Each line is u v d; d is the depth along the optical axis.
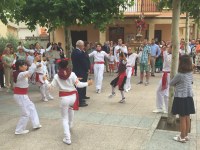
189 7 5.43
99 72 6.87
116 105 5.67
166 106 5.11
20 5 6.11
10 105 5.77
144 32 14.07
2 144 3.80
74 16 7.31
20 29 18.27
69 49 8.20
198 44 10.52
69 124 4.17
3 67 7.61
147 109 5.37
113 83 6.16
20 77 4.06
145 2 13.37
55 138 3.96
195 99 6.18
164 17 13.77
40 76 6.02
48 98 6.25
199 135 4.03
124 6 8.10
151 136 3.99
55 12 7.06
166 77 5.00
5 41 12.33
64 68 3.87
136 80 8.73
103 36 14.38
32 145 3.75
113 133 4.12
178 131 4.21
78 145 3.73
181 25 13.89
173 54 4.38
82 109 5.36
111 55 9.85
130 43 13.56
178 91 3.69
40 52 8.11
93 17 7.55
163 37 14.41
